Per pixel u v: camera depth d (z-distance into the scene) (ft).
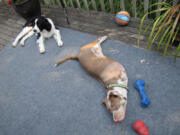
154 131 6.68
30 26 12.67
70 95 8.68
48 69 10.17
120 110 6.72
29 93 9.32
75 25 12.60
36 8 12.64
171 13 7.34
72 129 7.54
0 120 8.55
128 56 9.49
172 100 7.35
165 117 6.93
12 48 12.31
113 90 7.30
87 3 13.00
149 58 9.08
